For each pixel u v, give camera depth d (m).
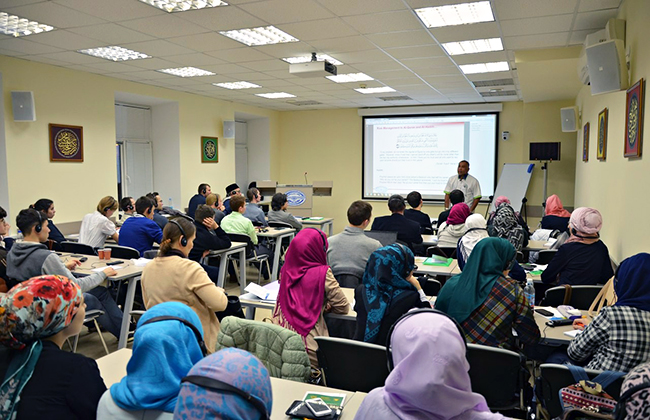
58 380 1.26
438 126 10.20
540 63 5.48
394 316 2.15
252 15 4.24
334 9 4.08
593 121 5.86
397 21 4.41
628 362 1.79
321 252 2.56
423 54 5.69
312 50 5.51
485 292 2.16
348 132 11.03
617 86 3.48
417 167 10.45
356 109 10.91
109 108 7.17
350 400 1.57
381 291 2.20
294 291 2.48
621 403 1.04
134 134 8.53
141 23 4.47
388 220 4.78
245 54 5.71
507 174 9.10
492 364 1.89
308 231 2.57
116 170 7.34
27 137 6.02
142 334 1.29
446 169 10.23
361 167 10.96
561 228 5.67
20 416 1.22
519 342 2.29
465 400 1.03
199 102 9.02
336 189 11.23
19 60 5.88
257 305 2.88
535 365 2.65
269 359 1.79
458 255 3.71
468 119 9.98
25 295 1.25
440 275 3.87
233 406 0.85
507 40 4.99
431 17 4.39
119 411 1.26
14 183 5.88
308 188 9.44
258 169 11.52
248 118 11.17
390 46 5.32
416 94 8.81
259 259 5.73
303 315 2.41
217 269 4.78
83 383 1.30
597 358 1.89
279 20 4.38
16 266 3.04
